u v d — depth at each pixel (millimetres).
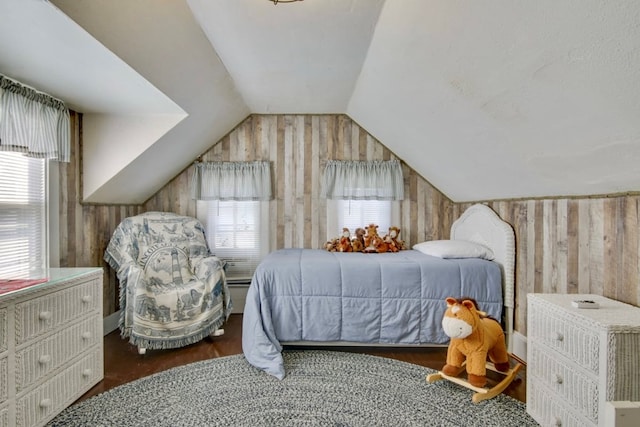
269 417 1736
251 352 2287
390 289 2482
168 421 1706
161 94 2326
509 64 1366
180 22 1840
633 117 1164
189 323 2643
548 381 1587
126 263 2711
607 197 1710
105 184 2842
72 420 1715
